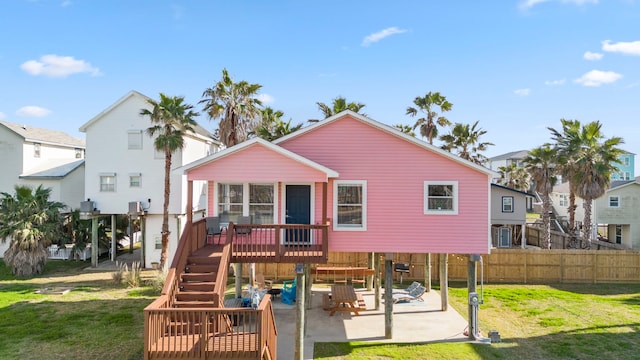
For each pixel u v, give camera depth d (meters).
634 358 11.33
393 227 12.95
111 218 27.86
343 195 13.10
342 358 11.32
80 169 28.12
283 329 13.86
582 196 25.39
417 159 12.99
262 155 12.23
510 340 12.70
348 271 19.69
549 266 21.27
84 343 12.20
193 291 10.73
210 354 8.66
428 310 16.09
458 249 12.86
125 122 23.72
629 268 20.92
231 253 11.64
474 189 12.87
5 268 23.12
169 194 22.11
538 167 28.62
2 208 21.89
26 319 14.42
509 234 31.47
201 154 27.17
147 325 8.64
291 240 13.11
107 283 20.09
